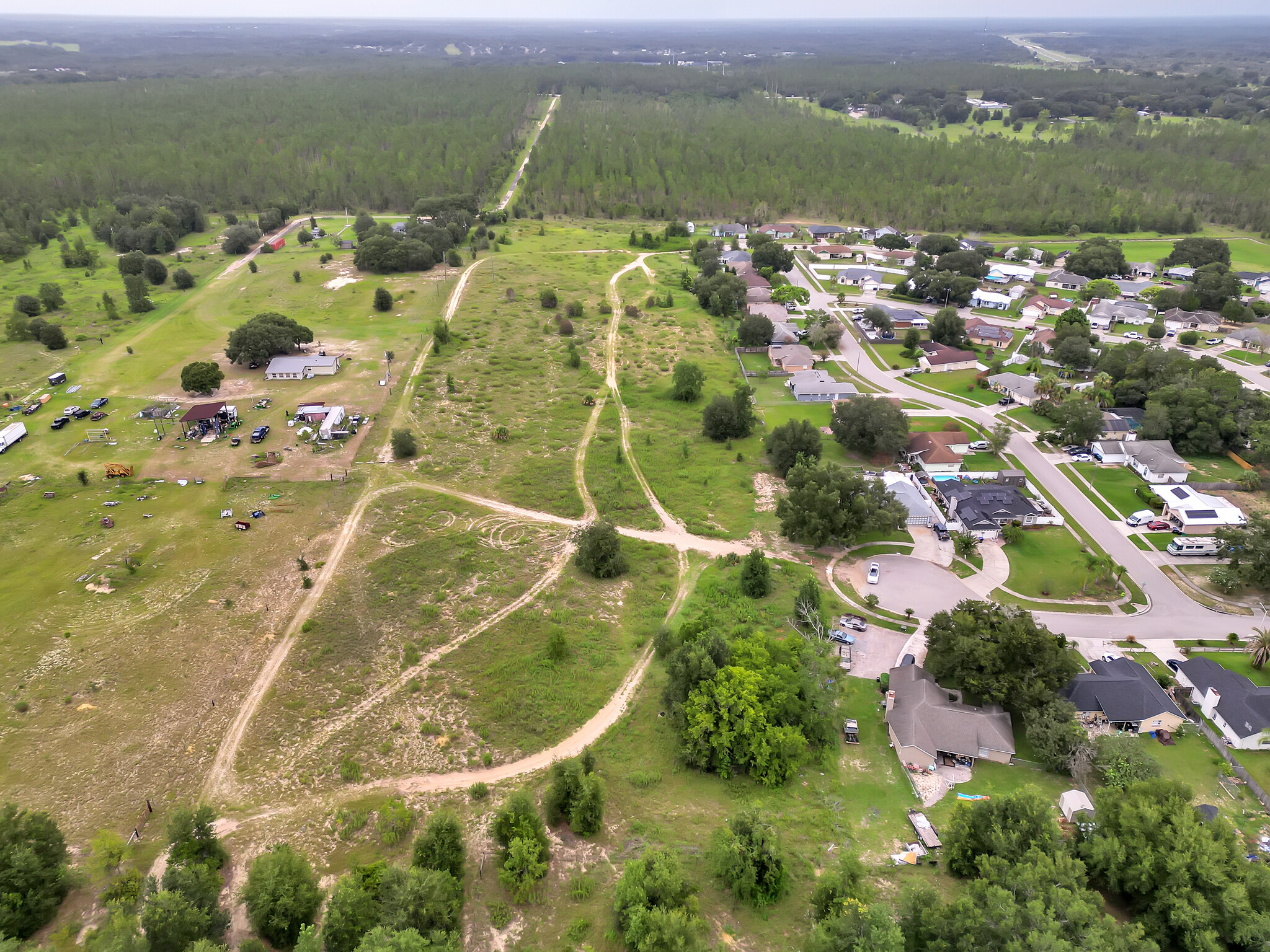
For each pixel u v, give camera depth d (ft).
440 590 273.33
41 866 161.48
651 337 530.27
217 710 220.23
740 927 160.76
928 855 178.40
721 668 218.18
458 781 198.29
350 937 149.69
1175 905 152.66
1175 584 285.02
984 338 528.63
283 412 401.90
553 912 163.22
